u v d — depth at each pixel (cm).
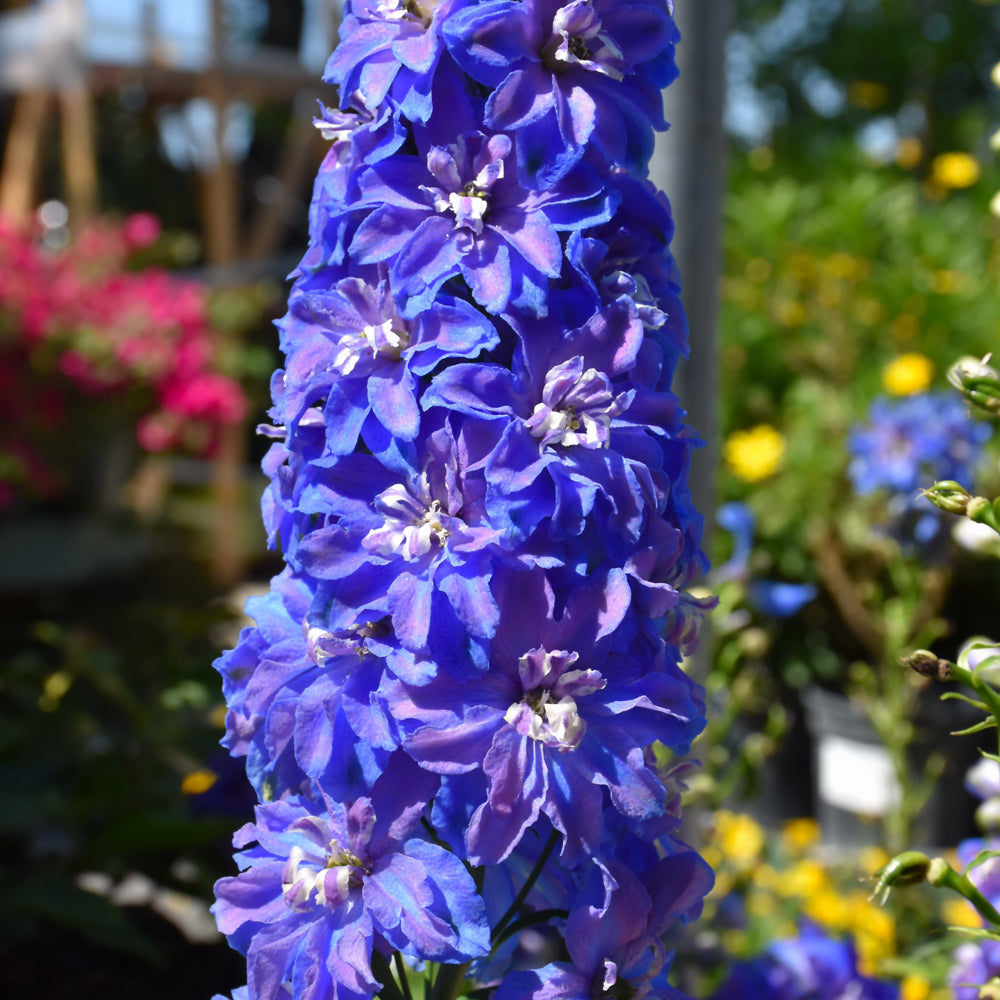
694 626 47
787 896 94
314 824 45
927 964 70
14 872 81
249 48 389
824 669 138
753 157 244
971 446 106
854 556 143
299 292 46
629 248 45
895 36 446
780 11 481
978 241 198
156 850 85
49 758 88
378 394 43
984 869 59
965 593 141
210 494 309
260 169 414
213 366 254
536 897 48
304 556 44
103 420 234
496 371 43
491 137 44
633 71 45
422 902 43
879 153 242
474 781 43
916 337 180
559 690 43
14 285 217
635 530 43
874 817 127
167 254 265
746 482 157
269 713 45
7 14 271
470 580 43
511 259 44
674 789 47
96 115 364
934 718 121
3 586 218
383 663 44
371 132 45
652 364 45
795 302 186
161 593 231
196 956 85
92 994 80
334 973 43
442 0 44
